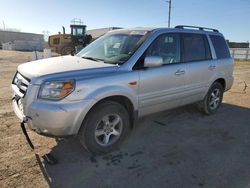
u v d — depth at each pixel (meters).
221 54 5.99
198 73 5.21
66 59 4.27
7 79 10.19
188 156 3.95
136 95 4.06
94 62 4.04
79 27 23.59
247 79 12.91
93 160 3.70
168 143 4.38
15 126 4.80
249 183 3.29
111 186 3.13
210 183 3.26
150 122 5.34
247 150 4.23
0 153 3.77
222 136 4.78
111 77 3.72
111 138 3.96
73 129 3.41
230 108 6.75
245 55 31.33
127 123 4.07
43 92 3.28
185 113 6.03
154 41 4.38
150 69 4.23
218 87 6.02
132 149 4.10
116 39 4.68
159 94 4.43
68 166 3.52
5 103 6.37
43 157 3.72
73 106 3.33
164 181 3.27
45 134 3.38
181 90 4.88
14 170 3.36
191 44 5.17
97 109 3.64
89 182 3.19
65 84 3.31
